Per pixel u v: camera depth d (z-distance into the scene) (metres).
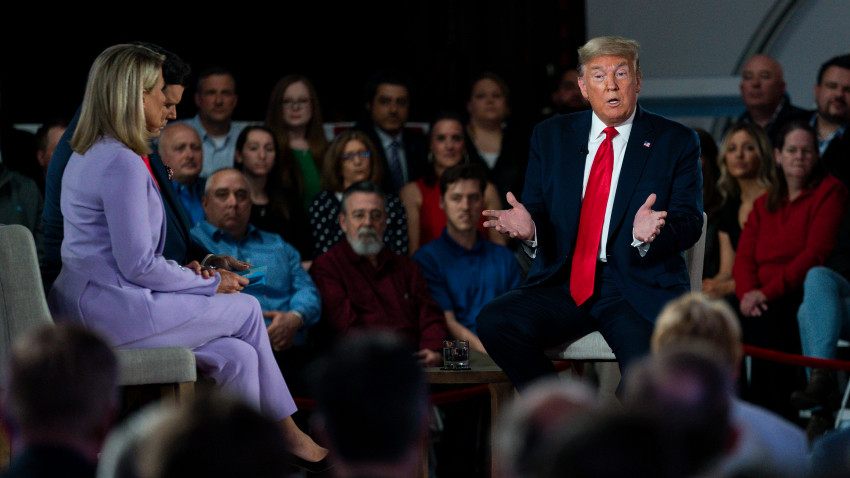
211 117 12.73
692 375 3.27
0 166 11.55
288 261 10.77
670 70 16.06
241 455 2.39
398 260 11.00
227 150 12.86
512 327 7.22
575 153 7.66
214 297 7.36
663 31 16.06
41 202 11.69
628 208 7.40
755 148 12.51
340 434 2.92
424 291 10.98
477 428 10.78
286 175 12.02
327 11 20.03
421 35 19.39
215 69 12.77
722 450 3.30
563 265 7.51
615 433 2.21
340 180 12.05
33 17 18.80
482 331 7.31
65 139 7.45
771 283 11.65
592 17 16.36
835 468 3.14
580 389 2.76
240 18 19.77
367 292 10.70
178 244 7.75
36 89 18.91
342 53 20.16
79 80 19.12
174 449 2.38
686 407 3.23
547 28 17.92
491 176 13.19
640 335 7.04
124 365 6.75
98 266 7.09
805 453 4.58
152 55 7.23
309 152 12.72
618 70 7.37
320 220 11.87
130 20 19.31
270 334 10.05
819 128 13.50
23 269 6.76
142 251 7.04
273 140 11.85
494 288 11.42
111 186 6.99
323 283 10.70
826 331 11.13
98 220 7.10
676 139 7.48
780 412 11.53
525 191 7.89
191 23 19.61
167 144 11.44
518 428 2.65
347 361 2.96
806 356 10.56
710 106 15.93
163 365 6.85
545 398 2.68
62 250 7.22
